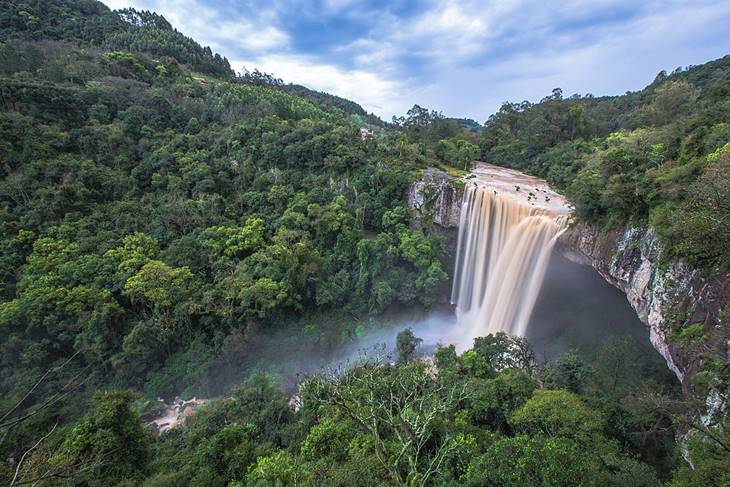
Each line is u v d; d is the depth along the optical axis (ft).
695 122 73.87
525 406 56.95
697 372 54.29
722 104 72.64
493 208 122.93
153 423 99.14
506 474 38.52
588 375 72.84
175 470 67.67
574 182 98.48
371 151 164.55
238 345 111.45
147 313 118.73
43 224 131.23
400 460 46.11
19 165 145.89
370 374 71.82
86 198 146.41
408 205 147.64
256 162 175.63
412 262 130.41
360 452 54.34
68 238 129.49
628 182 77.71
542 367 85.25
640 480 40.32
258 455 67.82
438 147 179.52
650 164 75.61
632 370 76.38
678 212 55.72
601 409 60.34
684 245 55.77
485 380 70.95
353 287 134.72
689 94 133.28
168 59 284.41
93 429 66.23
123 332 113.60
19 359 104.32
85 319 108.99
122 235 138.41
